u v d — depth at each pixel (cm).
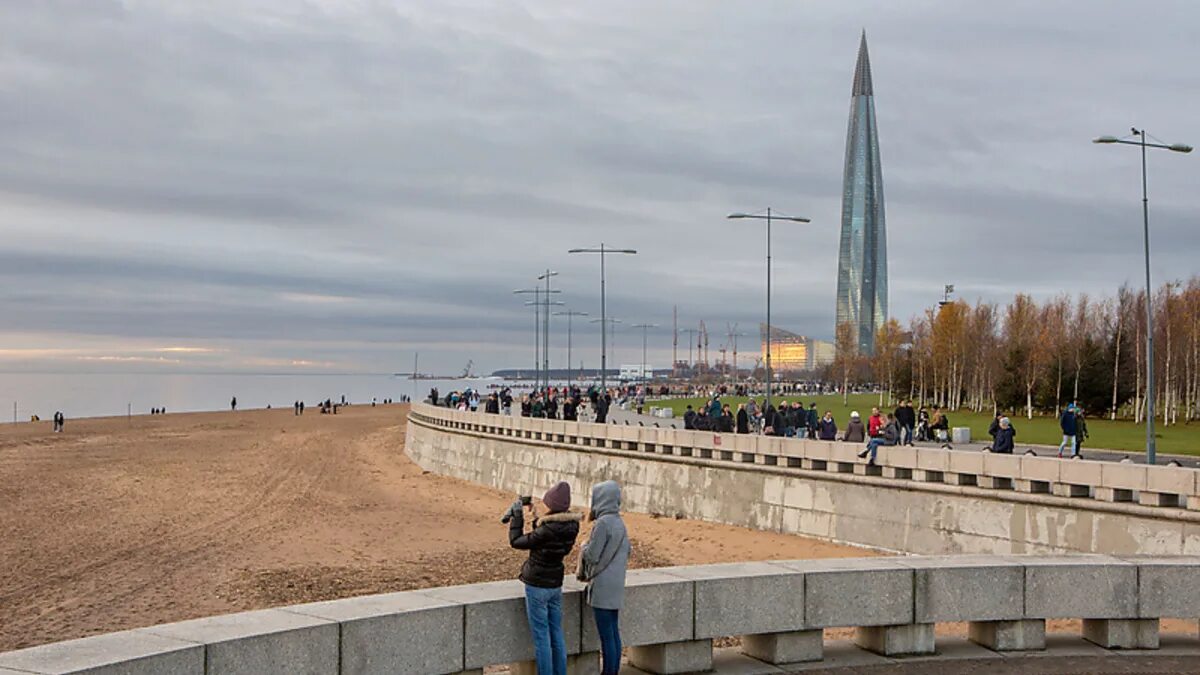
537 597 1162
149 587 3148
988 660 1341
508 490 5950
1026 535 2950
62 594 3044
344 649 1066
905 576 1345
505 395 8362
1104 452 4891
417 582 3234
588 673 1255
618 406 11912
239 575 3344
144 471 6981
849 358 16438
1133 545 2662
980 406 10744
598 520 1205
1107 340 9494
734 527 4128
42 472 6831
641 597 1243
